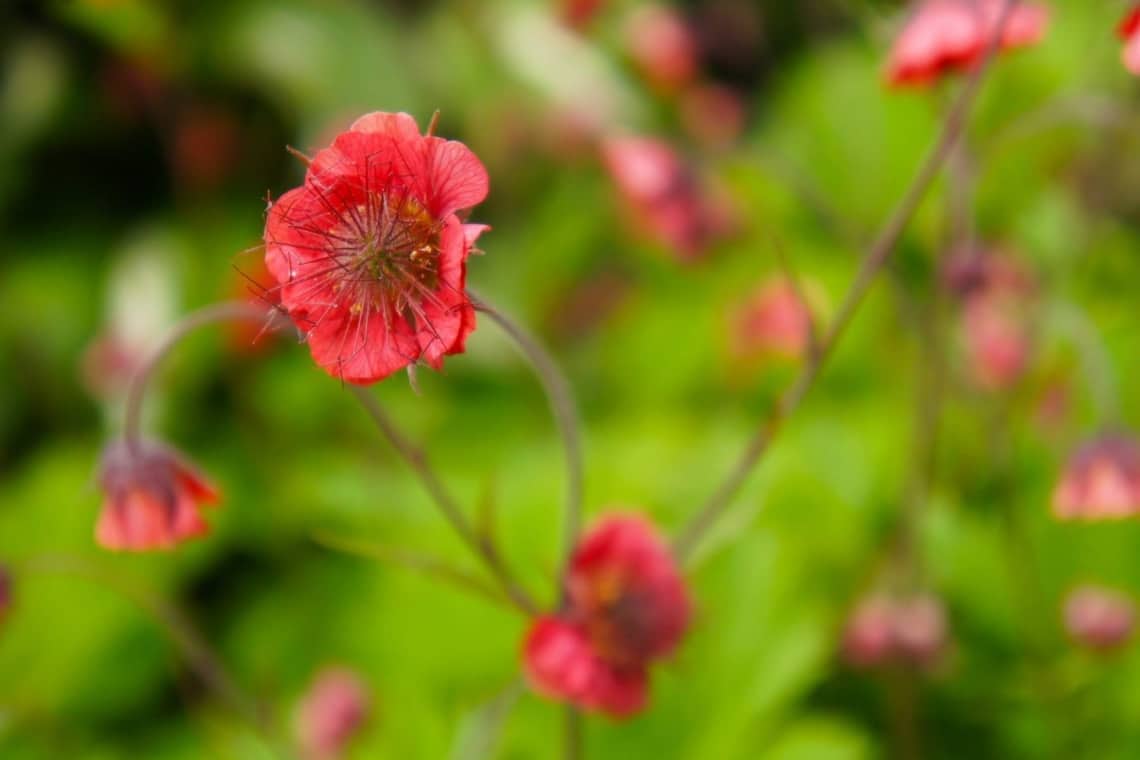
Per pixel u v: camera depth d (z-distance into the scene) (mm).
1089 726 628
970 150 611
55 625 678
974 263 604
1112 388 595
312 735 620
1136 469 583
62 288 868
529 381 761
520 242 847
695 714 614
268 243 520
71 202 937
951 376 665
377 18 890
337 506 664
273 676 667
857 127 798
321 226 519
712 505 555
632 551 548
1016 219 743
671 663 555
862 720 639
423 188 517
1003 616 643
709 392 735
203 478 560
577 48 895
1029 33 567
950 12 568
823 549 651
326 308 520
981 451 666
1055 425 672
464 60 894
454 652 637
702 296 763
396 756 606
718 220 688
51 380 826
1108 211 729
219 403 786
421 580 638
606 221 825
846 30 872
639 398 743
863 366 710
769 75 1003
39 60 924
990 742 634
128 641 683
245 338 747
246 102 910
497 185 879
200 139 886
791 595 615
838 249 773
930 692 636
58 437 822
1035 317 634
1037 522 659
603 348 786
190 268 814
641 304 803
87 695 679
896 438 674
